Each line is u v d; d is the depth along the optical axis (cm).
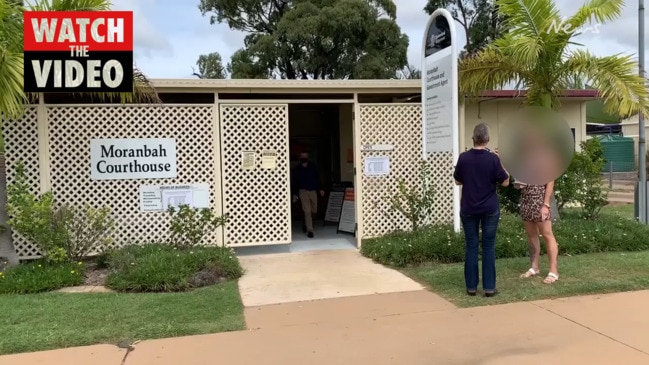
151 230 871
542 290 634
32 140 831
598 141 1100
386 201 949
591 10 890
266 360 453
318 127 1434
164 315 572
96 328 532
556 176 670
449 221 973
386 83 971
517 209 1015
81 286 716
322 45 2803
